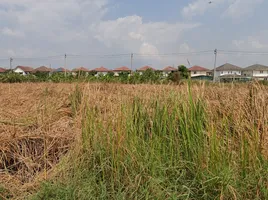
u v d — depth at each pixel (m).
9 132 2.70
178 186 2.12
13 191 2.16
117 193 2.04
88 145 2.44
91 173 2.23
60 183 2.13
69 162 2.37
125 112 2.59
